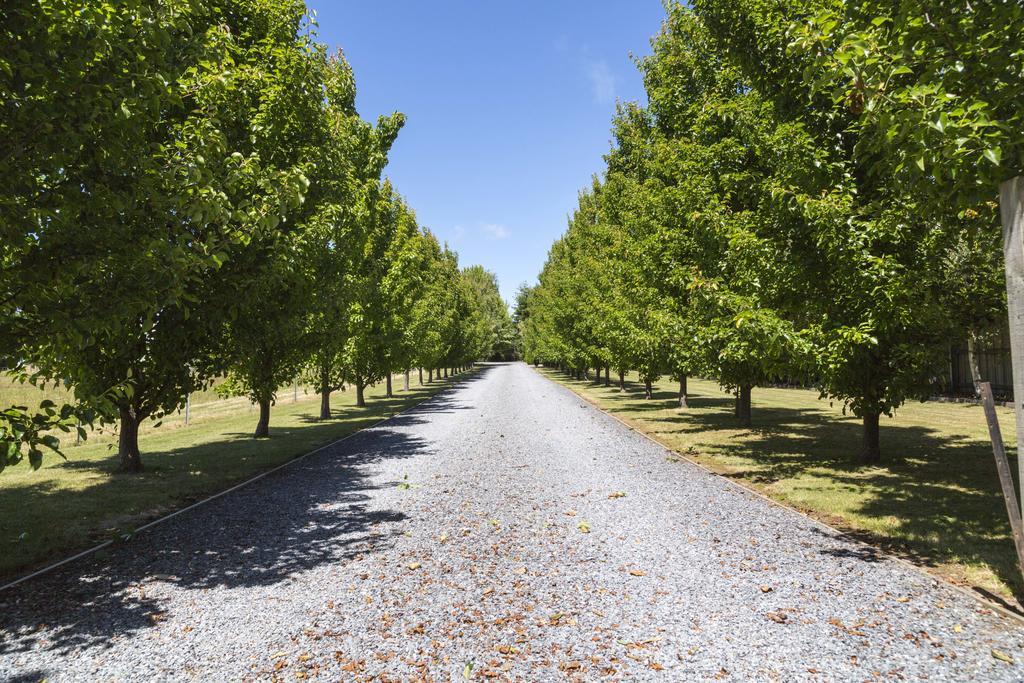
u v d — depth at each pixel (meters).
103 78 4.10
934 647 3.35
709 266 10.91
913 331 8.02
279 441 13.98
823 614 3.82
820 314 8.29
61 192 4.45
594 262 26.73
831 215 7.41
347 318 15.46
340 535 5.96
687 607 3.97
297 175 5.90
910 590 4.19
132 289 4.95
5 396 24.41
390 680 3.11
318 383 20.28
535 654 3.36
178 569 5.02
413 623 3.83
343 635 3.68
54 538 5.95
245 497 7.87
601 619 3.81
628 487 7.88
